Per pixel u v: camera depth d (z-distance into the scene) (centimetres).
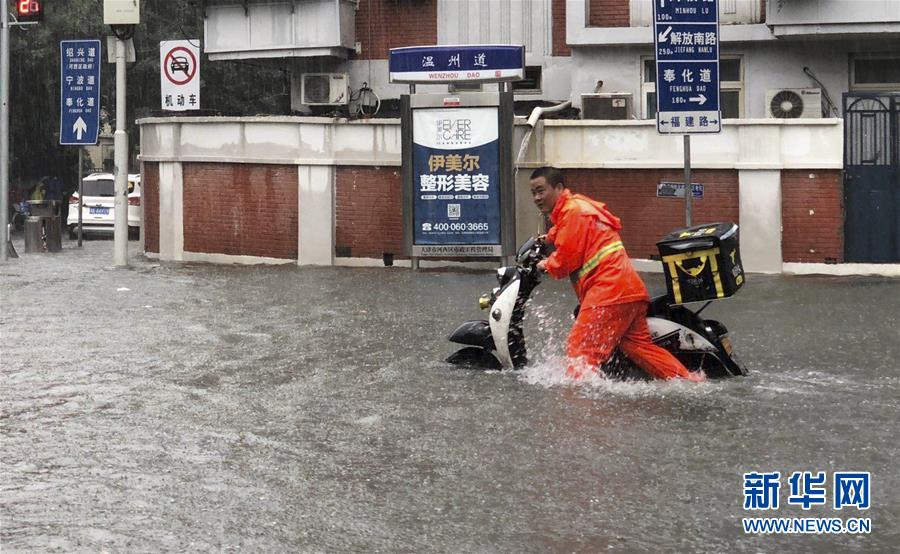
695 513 770
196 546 707
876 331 1520
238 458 909
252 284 2155
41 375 1260
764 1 2542
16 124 4762
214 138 2653
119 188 2595
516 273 1266
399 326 1599
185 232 2730
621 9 2614
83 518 760
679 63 1814
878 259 2214
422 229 2362
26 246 3198
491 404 1093
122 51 2605
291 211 2547
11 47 4488
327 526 745
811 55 2572
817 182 2225
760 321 1622
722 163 2264
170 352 1404
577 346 1196
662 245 1206
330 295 1964
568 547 706
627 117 2512
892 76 2562
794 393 1123
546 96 2803
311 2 2850
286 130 2539
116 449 938
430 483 839
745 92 2608
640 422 1014
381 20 2894
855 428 984
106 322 1662
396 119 2456
